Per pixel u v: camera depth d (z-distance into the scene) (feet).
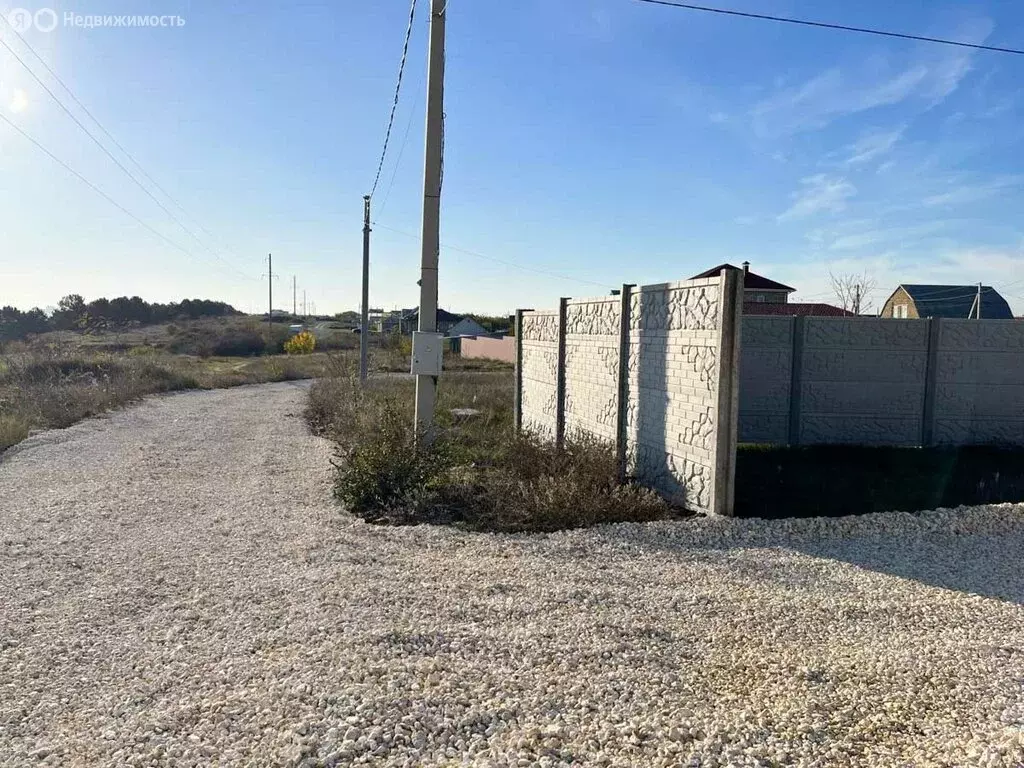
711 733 10.18
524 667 12.50
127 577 17.63
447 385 72.33
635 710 11.03
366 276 79.97
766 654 13.24
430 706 11.02
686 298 24.91
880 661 12.89
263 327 206.28
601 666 12.57
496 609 15.23
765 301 100.17
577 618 14.70
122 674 12.47
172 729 10.58
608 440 30.83
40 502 25.89
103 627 14.53
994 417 39.70
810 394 39.34
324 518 23.53
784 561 18.95
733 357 22.53
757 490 27.43
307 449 39.73
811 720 10.68
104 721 10.89
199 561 18.92
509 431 40.01
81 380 73.67
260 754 9.80
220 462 35.17
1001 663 12.89
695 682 12.05
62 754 9.99
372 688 11.45
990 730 10.52
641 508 23.36
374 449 26.45
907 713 11.03
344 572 17.71
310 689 11.47
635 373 28.89
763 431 39.47
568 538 20.88
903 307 144.05
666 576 17.67
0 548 19.94
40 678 12.32
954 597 16.44
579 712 10.96
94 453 37.32
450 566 18.37
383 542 20.74
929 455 35.94
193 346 171.01
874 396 39.42
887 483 28.94
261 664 12.66
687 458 24.79
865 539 21.08
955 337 39.40
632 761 9.60
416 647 13.20
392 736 10.21
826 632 14.38
